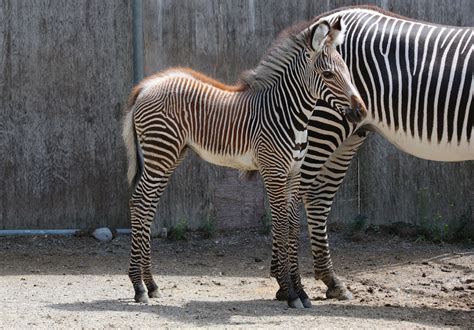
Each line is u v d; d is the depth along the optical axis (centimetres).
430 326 602
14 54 951
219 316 616
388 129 711
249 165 680
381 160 981
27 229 962
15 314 609
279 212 657
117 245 934
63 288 735
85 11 955
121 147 966
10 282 762
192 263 862
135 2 931
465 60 684
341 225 983
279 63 662
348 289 743
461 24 972
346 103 629
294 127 652
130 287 743
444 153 701
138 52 935
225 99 682
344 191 981
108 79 961
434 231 960
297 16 969
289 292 661
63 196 966
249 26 963
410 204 985
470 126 681
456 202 981
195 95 684
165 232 956
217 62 962
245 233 968
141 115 679
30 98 956
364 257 887
